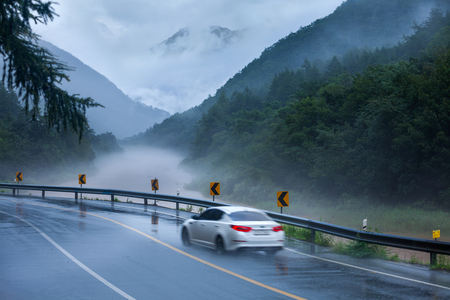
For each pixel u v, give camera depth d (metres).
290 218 15.73
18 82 9.13
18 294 7.57
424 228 23.38
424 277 9.52
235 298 7.37
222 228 11.84
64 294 7.58
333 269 10.23
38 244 13.28
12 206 26.44
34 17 8.54
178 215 22.45
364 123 41.81
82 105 9.80
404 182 32.53
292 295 7.61
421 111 33.91
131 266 10.16
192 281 8.67
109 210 24.59
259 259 11.40
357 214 30.77
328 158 41.69
